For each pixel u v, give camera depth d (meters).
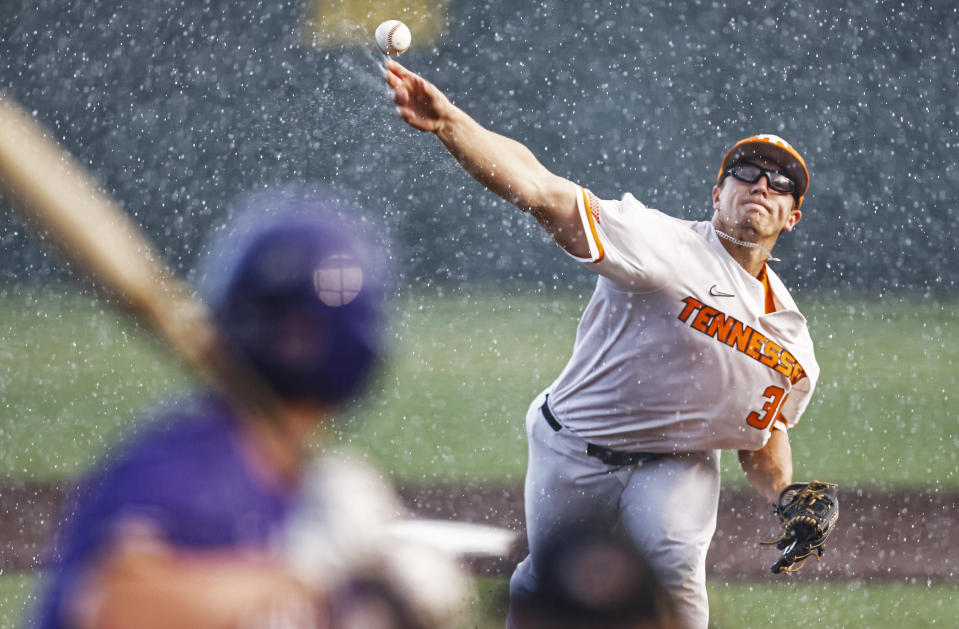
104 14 61.03
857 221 66.00
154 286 4.59
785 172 14.27
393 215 63.25
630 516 14.60
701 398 14.41
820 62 65.69
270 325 4.79
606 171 66.38
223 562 4.41
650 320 14.25
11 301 55.06
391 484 27.44
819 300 63.78
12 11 60.16
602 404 14.67
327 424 5.15
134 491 4.48
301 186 61.84
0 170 4.04
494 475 28.72
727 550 23.00
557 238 13.69
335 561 4.76
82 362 41.69
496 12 65.19
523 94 65.94
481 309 58.03
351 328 4.84
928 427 36.19
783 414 15.42
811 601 19.62
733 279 14.26
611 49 65.94
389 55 15.12
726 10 65.75
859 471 30.55
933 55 65.38
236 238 4.99
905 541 23.83
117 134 60.69
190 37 61.38
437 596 4.95
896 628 18.27
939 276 66.00
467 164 12.80
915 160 65.56
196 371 4.82
